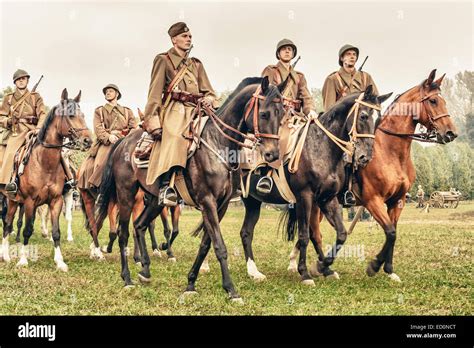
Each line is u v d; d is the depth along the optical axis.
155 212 9.34
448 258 12.02
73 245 14.64
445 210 24.86
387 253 9.71
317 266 9.98
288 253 13.04
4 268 10.84
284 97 9.67
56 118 10.84
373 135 8.88
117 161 9.32
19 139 11.36
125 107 12.70
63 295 8.66
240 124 8.01
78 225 21.23
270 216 26.58
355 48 10.37
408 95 9.77
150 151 8.68
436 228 18.06
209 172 8.01
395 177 9.60
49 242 15.38
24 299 8.35
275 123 7.57
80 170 12.26
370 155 8.84
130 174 9.09
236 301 7.95
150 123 8.40
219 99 8.97
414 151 26.67
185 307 7.86
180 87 8.49
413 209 26.27
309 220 9.81
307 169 9.27
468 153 26.88
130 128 12.60
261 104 7.61
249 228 10.12
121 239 9.23
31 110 11.62
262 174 9.66
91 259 12.01
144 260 9.40
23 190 10.98
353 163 9.41
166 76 8.55
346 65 10.44
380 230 18.62
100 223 10.27
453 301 8.22
